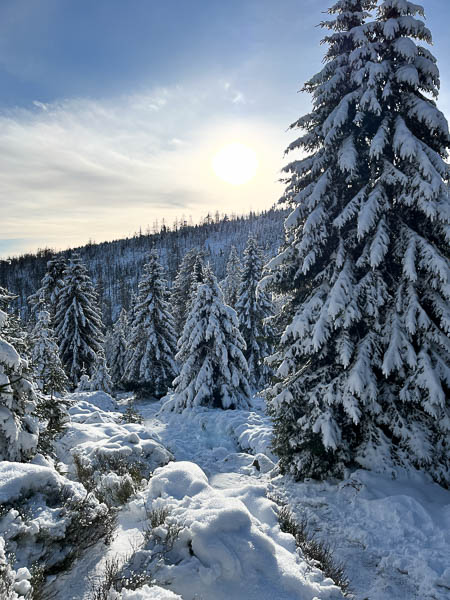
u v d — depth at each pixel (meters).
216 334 19.55
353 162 8.55
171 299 42.03
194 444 14.61
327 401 8.53
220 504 5.64
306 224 9.11
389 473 8.16
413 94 9.15
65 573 4.37
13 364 6.45
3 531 4.04
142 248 184.25
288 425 9.59
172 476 6.87
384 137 8.44
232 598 4.25
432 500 7.40
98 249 186.38
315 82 10.08
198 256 36.88
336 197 9.74
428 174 7.88
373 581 5.59
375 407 8.52
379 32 9.54
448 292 7.67
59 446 10.07
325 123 9.19
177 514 5.50
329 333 8.67
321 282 9.83
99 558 4.74
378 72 8.45
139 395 28.58
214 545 4.69
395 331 8.32
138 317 29.98
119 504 6.61
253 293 29.81
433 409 7.77
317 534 6.95
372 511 7.27
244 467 11.18
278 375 9.61
